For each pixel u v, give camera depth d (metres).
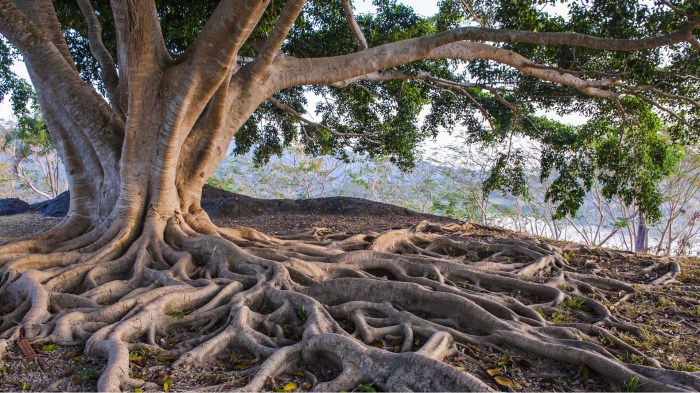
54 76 7.47
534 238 11.72
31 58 7.38
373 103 16.84
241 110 8.41
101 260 6.68
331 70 8.77
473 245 9.73
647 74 10.77
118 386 3.60
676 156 18.02
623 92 12.65
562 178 15.27
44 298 5.29
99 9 10.26
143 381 3.82
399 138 16.52
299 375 4.19
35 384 3.87
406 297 5.86
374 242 8.88
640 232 27.09
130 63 6.69
